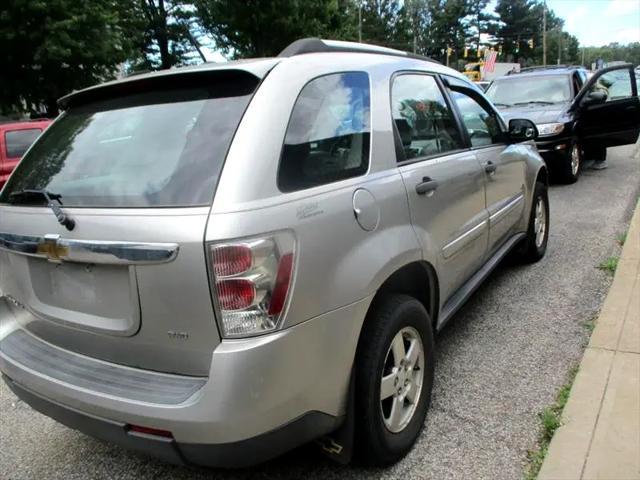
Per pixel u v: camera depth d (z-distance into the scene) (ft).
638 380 10.12
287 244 6.75
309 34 87.86
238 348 6.44
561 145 28.43
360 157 8.55
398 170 9.21
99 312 7.42
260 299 6.51
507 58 268.82
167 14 102.37
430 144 10.71
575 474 8.02
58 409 7.65
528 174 15.96
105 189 7.45
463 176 11.27
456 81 12.89
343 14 106.93
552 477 8.04
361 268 7.71
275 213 6.73
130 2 92.94
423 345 9.36
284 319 6.68
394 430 8.73
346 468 8.88
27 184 8.68
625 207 23.58
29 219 7.97
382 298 8.60
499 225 13.71
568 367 11.26
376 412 8.13
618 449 8.42
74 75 66.28
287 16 84.58
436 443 9.25
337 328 7.34
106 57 66.90
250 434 6.57
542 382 10.81
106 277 7.21
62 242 7.34
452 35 255.70
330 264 7.29
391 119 9.47
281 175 7.08
